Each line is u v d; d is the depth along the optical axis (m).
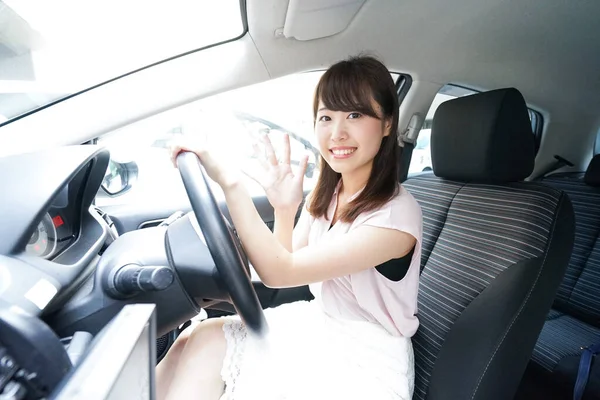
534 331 0.87
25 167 0.66
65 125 1.11
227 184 0.76
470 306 0.92
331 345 0.91
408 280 0.88
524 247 0.88
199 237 0.75
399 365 0.87
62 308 0.64
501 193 1.04
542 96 1.75
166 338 1.20
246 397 0.78
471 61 1.52
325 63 1.33
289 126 1.76
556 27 1.35
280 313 1.06
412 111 1.65
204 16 1.14
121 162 1.41
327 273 0.77
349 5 1.12
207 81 1.21
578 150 1.92
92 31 1.07
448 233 1.14
